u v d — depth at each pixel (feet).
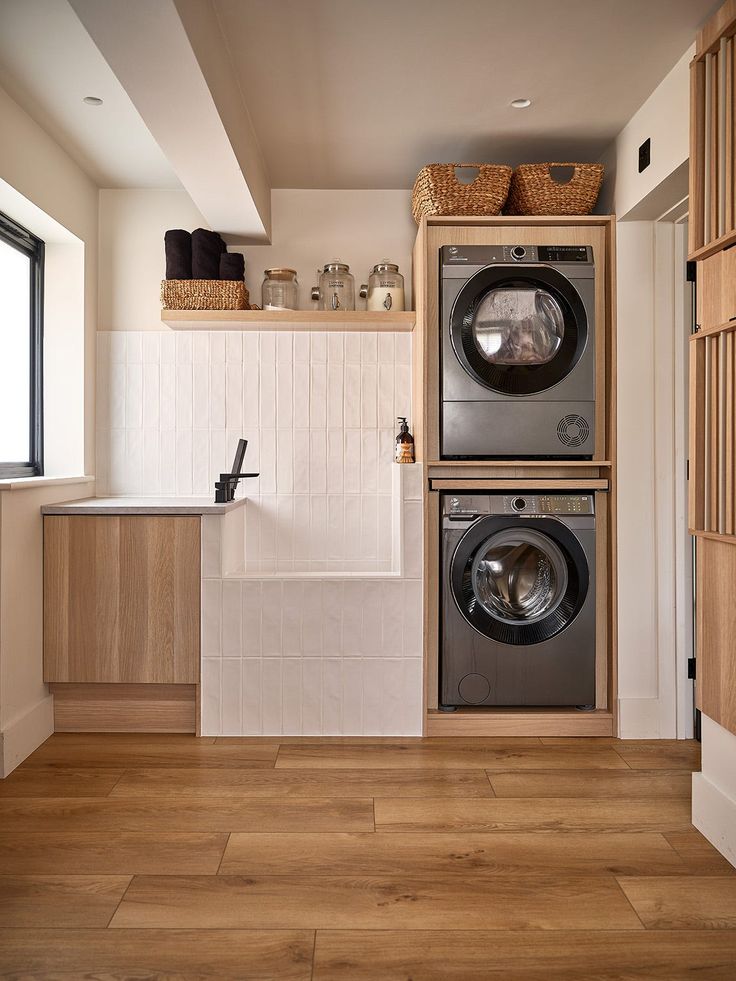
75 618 9.63
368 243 11.80
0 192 8.98
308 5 7.11
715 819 6.93
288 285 11.12
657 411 9.87
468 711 9.98
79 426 11.21
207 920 5.77
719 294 6.91
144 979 5.10
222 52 7.64
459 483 9.87
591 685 10.00
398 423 11.72
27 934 5.57
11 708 8.75
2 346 10.23
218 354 11.74
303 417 11.75
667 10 7.24
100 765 8.77
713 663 7.04
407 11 7.22
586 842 7.02
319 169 11.05
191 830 7.19
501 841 7.03
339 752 9.24
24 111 9.15
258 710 9.73
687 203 9.16
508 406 9.86
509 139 10.11
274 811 7.61
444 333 9.84
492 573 10.15
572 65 8.23
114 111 9.21
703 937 5.60
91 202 11.46
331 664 9.74
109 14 5.84
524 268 9.76
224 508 9.57
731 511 6.74
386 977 5.15
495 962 5.31
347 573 9.94
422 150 10.42
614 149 10.09
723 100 6.94
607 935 5.62
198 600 9.66
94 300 11.63
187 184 9.37
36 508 9.43
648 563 9.90
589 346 9.92
